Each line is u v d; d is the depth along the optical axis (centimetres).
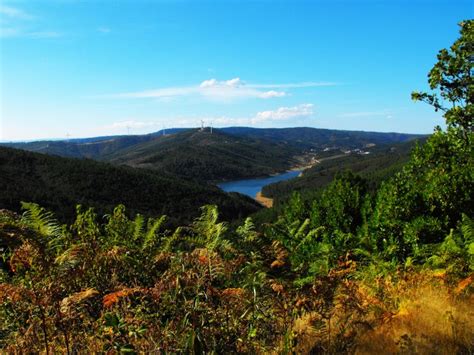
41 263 342
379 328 380
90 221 542
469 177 900
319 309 388
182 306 317
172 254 482
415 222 871
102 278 430
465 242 630
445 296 462
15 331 369
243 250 470
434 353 326
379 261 662
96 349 338
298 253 616
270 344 361
